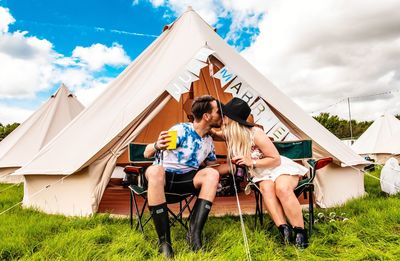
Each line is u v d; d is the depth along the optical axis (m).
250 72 4.69
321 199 4.38
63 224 3.53
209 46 4.49
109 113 4.54
